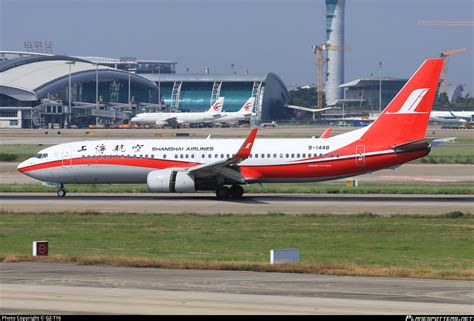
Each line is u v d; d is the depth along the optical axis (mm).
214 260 110250
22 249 124625
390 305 75938
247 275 95000
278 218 162250
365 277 93938
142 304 76000
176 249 124750
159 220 160500
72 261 106188
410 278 93438
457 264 109250
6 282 88750
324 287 86062
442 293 82625
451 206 181750
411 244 130250
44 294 81000
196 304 76062
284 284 88000
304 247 127312
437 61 198875
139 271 97938
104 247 126938
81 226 153125
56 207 185125
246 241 133750
